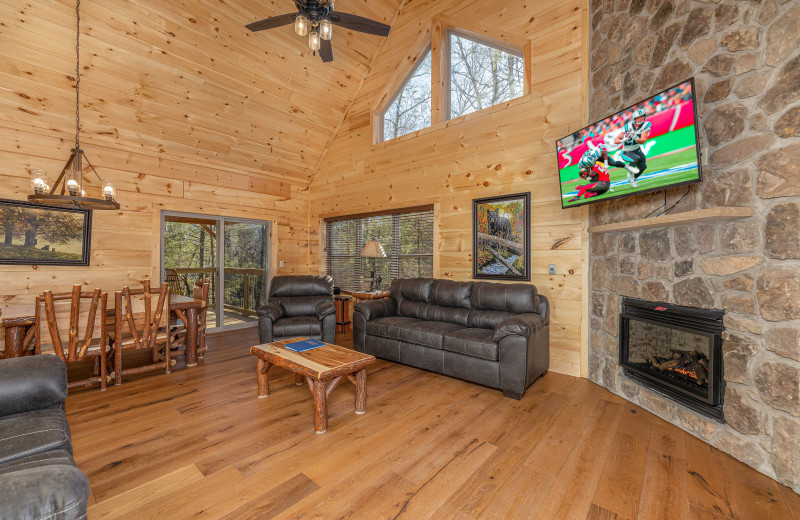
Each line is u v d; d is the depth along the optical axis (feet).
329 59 10.36
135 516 4.98
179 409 8.54
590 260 11.15
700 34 7.39
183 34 12.26
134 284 14.64
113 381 10.29
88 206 9.12
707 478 5.97
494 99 13.98
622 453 6.72
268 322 12.81
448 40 15.34
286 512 5.10
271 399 9.21
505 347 9.46
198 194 16.48
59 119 12.48
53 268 12.87
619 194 8.50
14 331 8.76
